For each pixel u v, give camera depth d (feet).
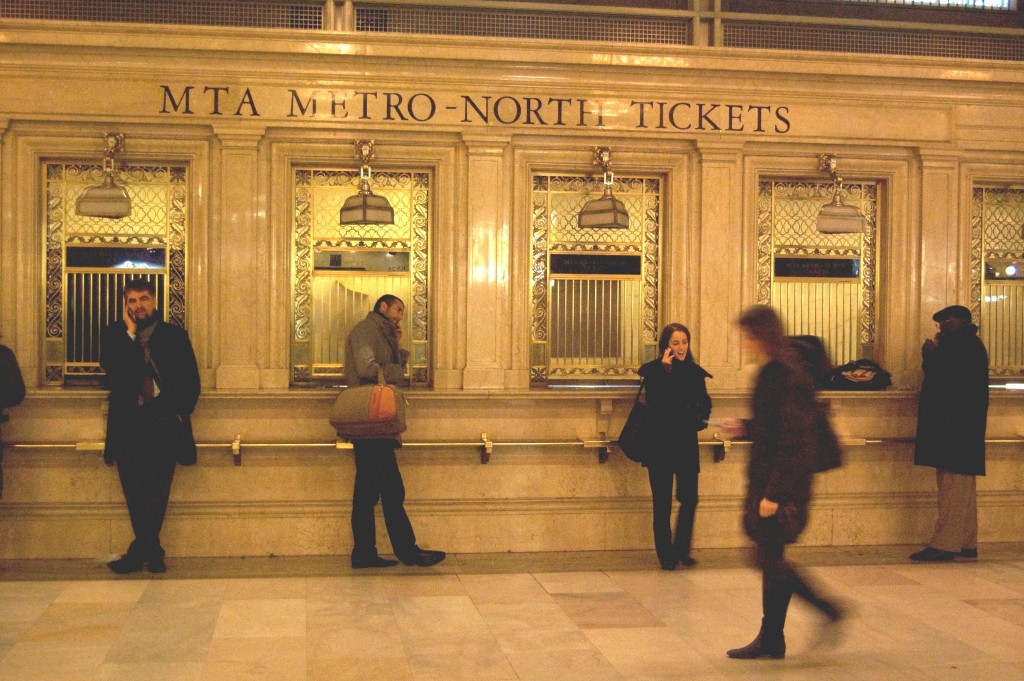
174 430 23.73
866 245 28.43
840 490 27.61
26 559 25.08
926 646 18.53
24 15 26.12
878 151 27.94
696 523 27.14
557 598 21.74
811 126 27.48
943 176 28.09
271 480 25.72
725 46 28.12
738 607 21.11
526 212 26.84
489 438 26.27
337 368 26.71
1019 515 28.32
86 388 25.85
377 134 26.25
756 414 17.20
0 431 24.80
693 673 17.03
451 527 26.27
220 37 25.41
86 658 17.51
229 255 25.80
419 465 26.17
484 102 26.43
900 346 28.12
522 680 16.67
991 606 21.24
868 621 20.11
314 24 26.91
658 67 26.76
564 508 26.61
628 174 27.40
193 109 25.61
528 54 26.30
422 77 26.20
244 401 25.57
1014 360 28.91
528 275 26.91
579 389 27.12
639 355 27.58
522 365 26.78
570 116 26.68
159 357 23.53
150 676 16.63
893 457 27.78
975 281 28.86
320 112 25.95
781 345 17.22
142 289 23.71
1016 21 29.37
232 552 25.63
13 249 25.34
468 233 26.45
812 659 17.75
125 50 25.38
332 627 19.48
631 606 21.15
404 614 20.40
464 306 26.55
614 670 17.17
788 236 28.09
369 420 23.40
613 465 26.78
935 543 25.89
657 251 27.63
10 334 25.27
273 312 26.07
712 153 27.12
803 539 27.45
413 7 27.20
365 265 26.78
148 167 26.12
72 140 25.46
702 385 24.57
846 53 27.30
